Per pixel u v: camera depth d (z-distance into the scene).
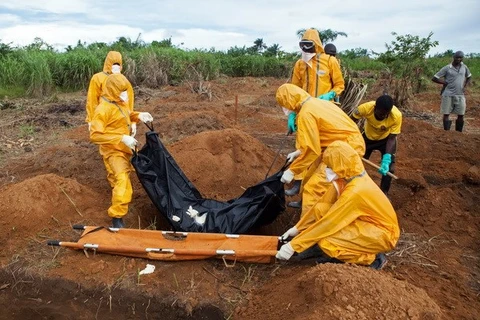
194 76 18.72
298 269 4.12
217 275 4.15
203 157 6.02
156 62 17.41
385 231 3.87
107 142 4.75
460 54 9.08
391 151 5.28
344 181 3.96
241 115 10.70
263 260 4.21
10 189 5.09
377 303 3.23
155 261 4.29
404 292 3.43
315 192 4.45
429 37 12.24
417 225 5.24
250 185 5.89
